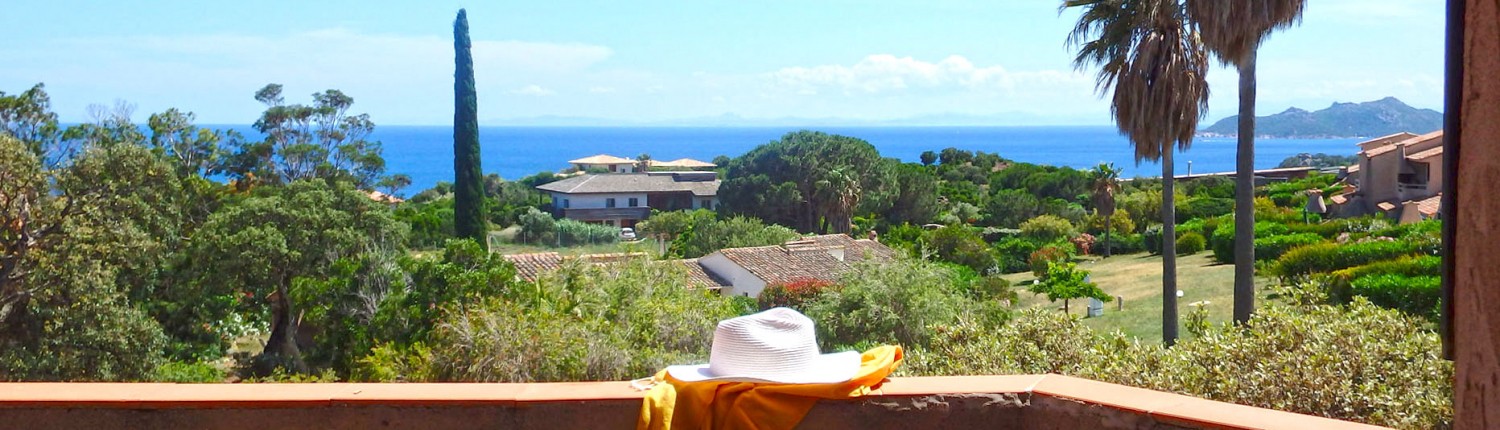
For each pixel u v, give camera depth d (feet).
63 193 84.53
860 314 70.28
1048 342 30.45
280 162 204.74
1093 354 28.66
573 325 57.21
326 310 86.12
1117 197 187.52
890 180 222.69
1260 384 22.75
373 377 62.49
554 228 237.66
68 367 75.82
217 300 101.55
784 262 122.01
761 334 9.55
